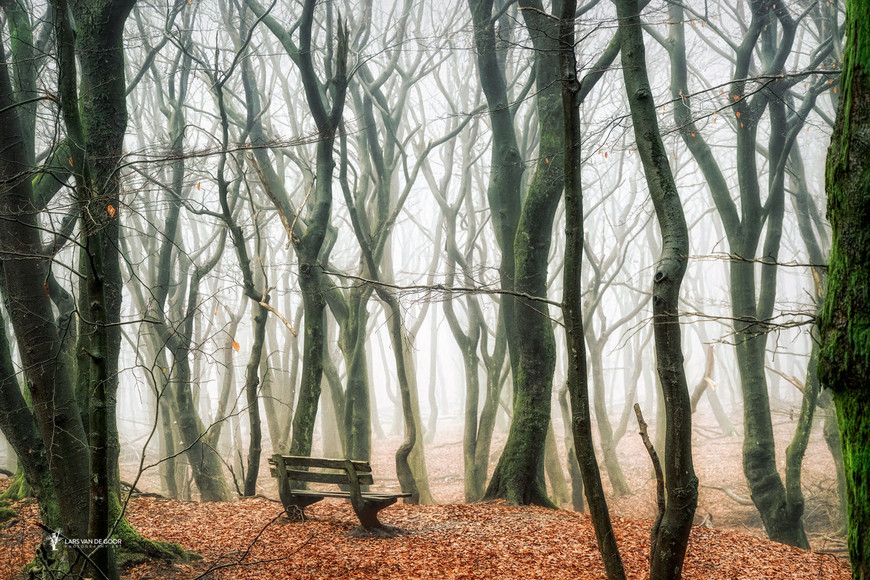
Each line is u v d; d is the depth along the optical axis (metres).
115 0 8.41
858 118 2.49
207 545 8.54
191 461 16.06
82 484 5.69
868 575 2.35
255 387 12.22
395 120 18.58
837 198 2.56
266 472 24.75
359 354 16.89
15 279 5.70
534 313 12.68
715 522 19.17
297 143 10.20
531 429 12.51
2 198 5.79
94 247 4.39
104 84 8.59
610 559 5.30
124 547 7.43
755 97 14.24
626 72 6.28
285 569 7.45
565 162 5.32
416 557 7.88
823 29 17.08
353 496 8.90
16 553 7.60
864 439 2.40
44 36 11.28
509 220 14.70
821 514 18.69
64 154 8.87
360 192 17.95
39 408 5.59
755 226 14.38
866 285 2.41
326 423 28.31
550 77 12.52
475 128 20.77
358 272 17.03
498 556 7.95
